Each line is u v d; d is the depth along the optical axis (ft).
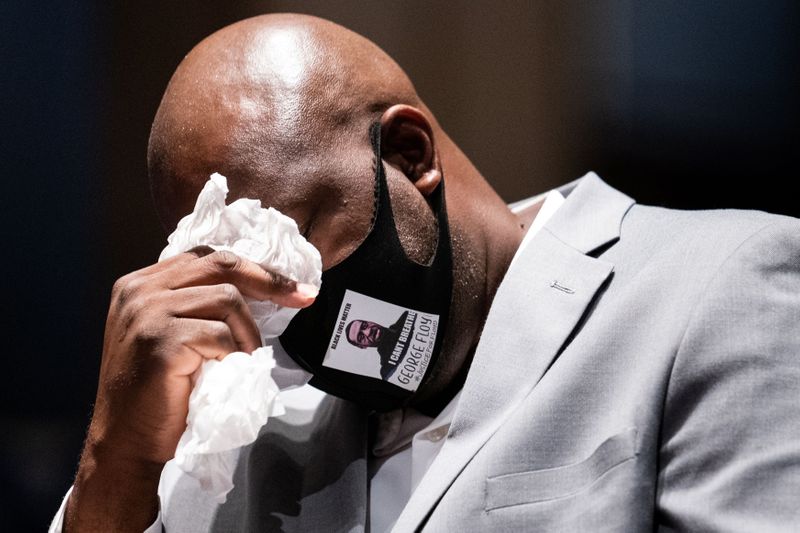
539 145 15.42
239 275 7.86
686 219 8.83
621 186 14.98
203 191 8.08
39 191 15.61
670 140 14.65
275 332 8.23
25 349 15.61
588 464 7.60
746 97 14.17
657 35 14.56
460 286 9.17
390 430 9.58
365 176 8.67
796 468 6.95
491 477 7.80
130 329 7.88
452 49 15.70
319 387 9.11
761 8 13.94
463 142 15.76
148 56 15.78
